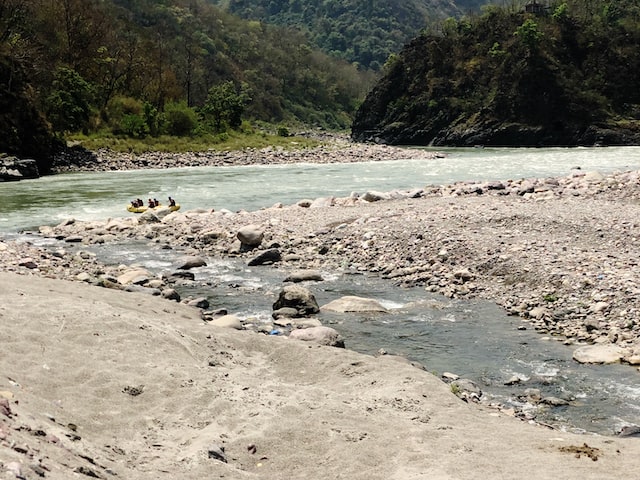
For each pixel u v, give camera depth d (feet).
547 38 341.21
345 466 22.40
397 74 399.85
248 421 25.41
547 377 35.09
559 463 22.72
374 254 64.69
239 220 83.46
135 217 90.43
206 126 272.51
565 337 41.55
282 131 325.21
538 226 66.39
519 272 53.83
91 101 236.43
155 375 28.58
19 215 94.07
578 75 334.65
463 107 351.46
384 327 44.16
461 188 98.78
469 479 21.09
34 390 25.23
